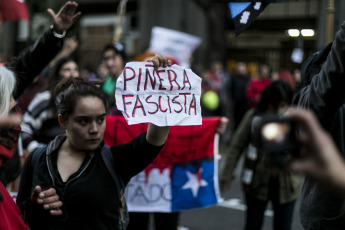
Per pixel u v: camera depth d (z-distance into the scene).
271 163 0.90
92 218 1.97
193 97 2.01
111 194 2.01
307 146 0.82
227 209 5.77
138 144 2.02
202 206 3.57
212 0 2.53
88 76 9.43
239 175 7.70
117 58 4.20
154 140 1.99
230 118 11.10
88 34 18.34
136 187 3.46
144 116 1.90
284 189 3.50
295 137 0.90
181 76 1.99
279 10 11.90
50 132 3.54
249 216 3.65
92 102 2.00
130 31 17.70
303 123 0.81
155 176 3.46
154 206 3.46
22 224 1.71
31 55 2.67
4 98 1.56
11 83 1.60
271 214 5.44
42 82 3.64
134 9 17.62
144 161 2.03
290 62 12.48
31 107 3.52
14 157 2.65
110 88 4.02
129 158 2.04
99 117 2.03
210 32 12.56
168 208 3.48
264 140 0.93
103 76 4.79
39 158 2.11
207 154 3.61
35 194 1.92
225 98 10.66
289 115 0.92
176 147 3.50
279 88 3.47
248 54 13.70
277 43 12.75
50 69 4.16
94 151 2.06
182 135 3.51
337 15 5.27
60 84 2.14
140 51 16.09
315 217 2.04
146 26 16.05
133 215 3.49
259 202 3.60
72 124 2.01
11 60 2.83
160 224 3.53
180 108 1.97
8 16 5.02
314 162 0.82
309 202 2.07
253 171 3.56
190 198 3.53
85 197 1.96
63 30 2.69
